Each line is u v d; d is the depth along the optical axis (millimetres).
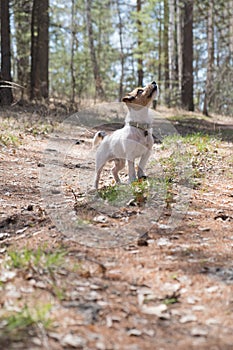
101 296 3271
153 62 25484
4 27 15172
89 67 25547
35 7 17578
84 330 2846
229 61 23484
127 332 2852
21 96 16047
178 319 3027
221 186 6793
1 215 5082
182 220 4984
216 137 11672
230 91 20344
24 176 6820
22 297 3215
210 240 4418
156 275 3621
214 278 3588
